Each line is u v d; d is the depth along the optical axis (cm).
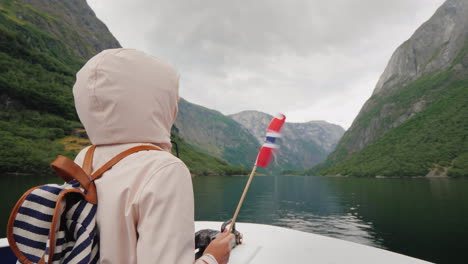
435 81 17750
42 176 6575
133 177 69
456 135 12175
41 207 65
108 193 69
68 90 12500
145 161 71
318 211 3659
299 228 2569
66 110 11269
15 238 64
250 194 6112
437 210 3344
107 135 76
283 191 7131
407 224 2656
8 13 15525
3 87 10062
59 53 15962
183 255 64
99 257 68
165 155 73
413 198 4591
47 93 11406
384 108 19025
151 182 67
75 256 64
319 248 196
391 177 11031
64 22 19788
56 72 13450
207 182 9438
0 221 2139
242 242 209
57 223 64
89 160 79
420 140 13088
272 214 3444
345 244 204
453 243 1955
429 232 2309
